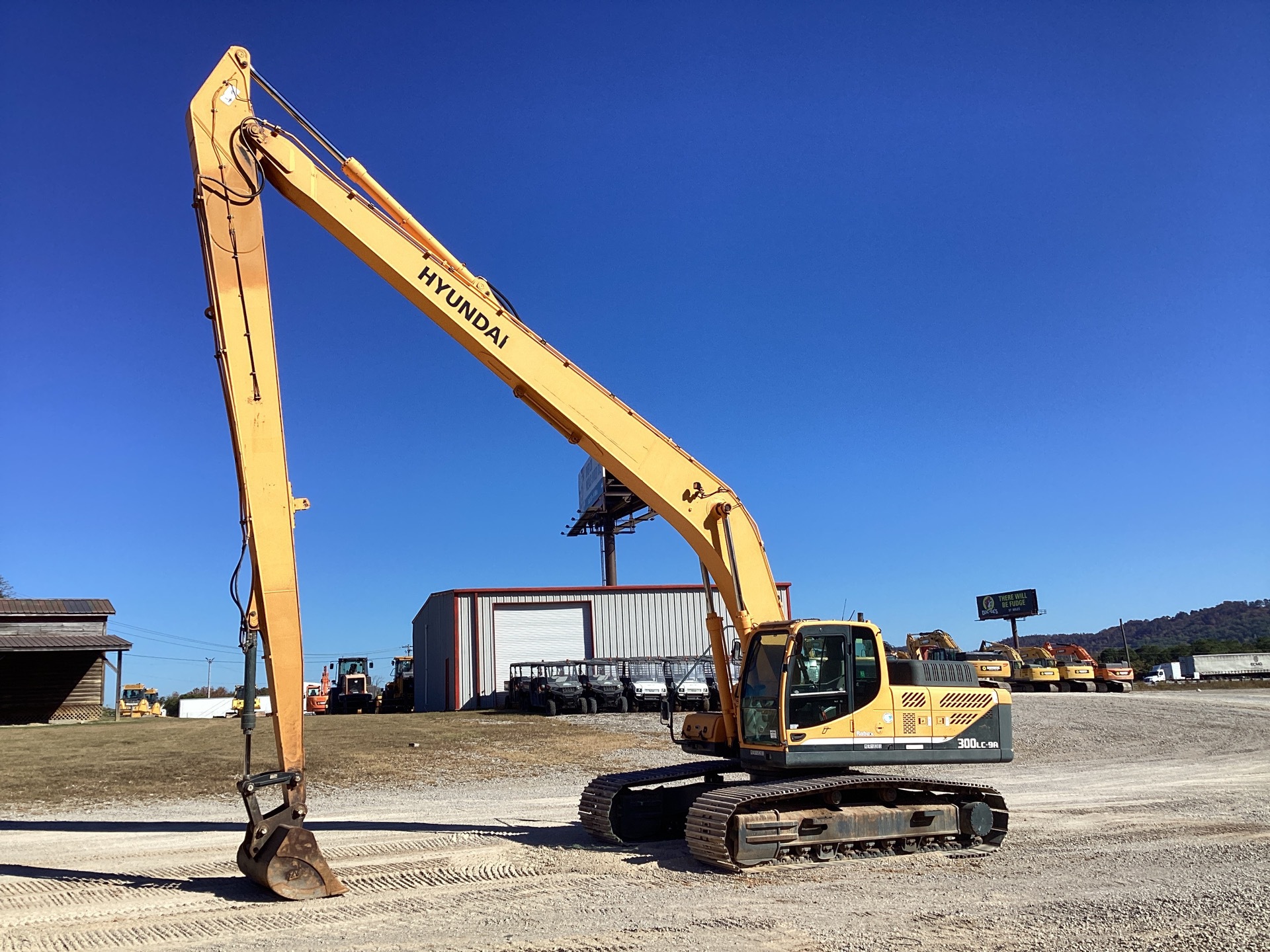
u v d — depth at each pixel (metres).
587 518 51.47
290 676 9.37
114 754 22.20
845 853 11.24
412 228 11.15
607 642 41.50
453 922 8.27
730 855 10.49
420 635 49.22
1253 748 26.47
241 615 9.20
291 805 9.37
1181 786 19.00
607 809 12.01
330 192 10.62
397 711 53.09
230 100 9.87
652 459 12.05
